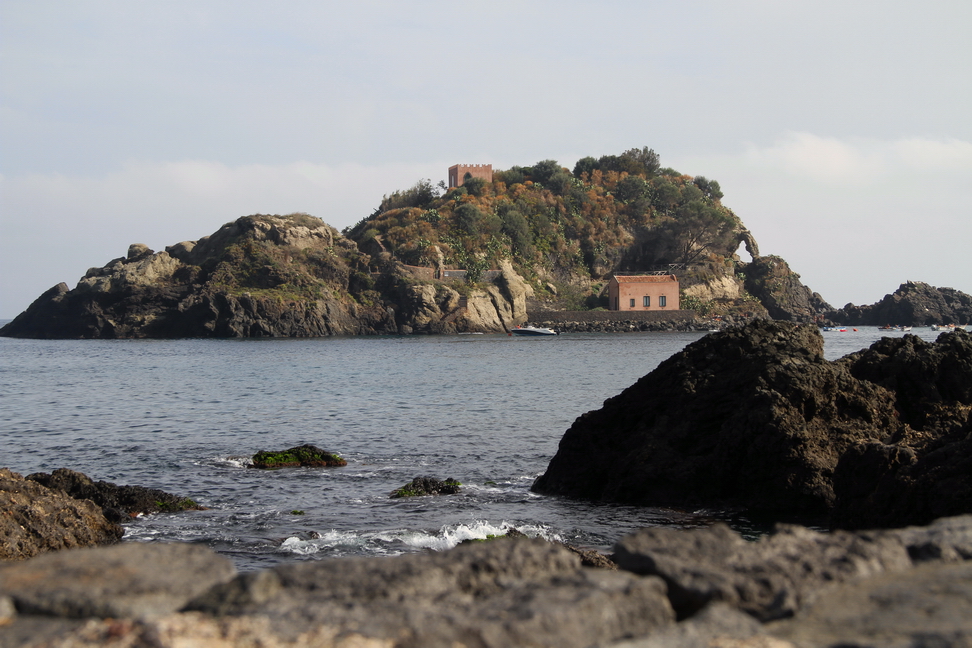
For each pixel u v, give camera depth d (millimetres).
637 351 130375
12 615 5480
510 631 5266
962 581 6496
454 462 35531
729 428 28000
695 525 24766
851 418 28438
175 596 5797
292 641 5055
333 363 105375
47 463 35562
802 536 7379
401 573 6230
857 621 5789
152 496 26422
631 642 5262
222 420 49625
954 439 22391
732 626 5488
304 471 33469
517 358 113000
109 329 199875
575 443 30781
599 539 22938
